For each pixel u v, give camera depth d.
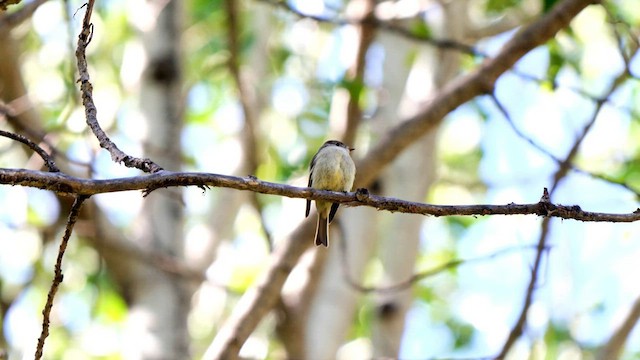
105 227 11.14
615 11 12.77
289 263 9.82
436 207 6.91
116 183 6.00
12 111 10.86
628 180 16.67
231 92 18.61
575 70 13.46
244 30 18.83
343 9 14.60
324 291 12.85
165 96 11.98
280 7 11.61
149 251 11.36
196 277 11.45
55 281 6.14
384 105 14.41
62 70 14.43
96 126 6.53
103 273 16.05
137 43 12.61
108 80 19.72
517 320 10.52
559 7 10.18
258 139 14.66
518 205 6.96
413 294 13.12
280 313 10.68
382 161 10.16
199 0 17.83
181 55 12.25
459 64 14.17
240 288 16.09
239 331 9.55
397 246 13.21
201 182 6.27
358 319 19.05
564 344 15.36
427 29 11.89
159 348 10.92
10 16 10.04
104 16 20.12
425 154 13.45
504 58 10.15
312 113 18.50
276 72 19.19
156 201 11.72
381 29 11.73
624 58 10.62
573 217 7.01
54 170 5.98
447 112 10.13
